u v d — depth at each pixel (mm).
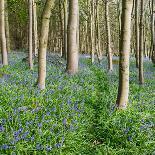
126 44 11539
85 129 10117
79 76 18438
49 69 20109
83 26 53781
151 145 9453
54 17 44062
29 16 20891
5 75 15836
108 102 12617
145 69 28391
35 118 9086
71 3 19594
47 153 7707
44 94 11867
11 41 55812
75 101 11734
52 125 8789
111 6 45906
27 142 7828
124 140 9484
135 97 14641
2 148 7293
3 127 7953
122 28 11469
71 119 9641
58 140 8469
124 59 11617
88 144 9266
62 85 14398
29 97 10820
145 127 10211
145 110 12570
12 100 10094
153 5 36938
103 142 9648
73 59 19656
